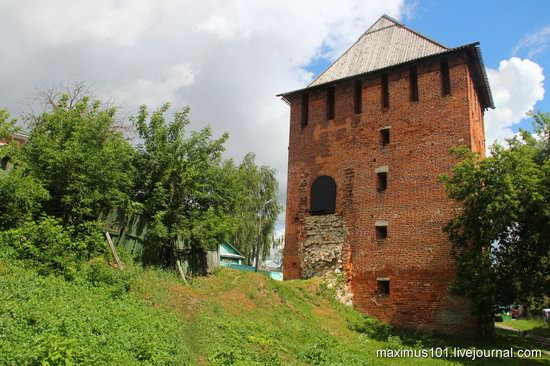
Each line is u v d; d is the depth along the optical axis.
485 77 25.12
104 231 16.73
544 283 16.08
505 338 21.94
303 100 28.56
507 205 16.25
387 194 23.66
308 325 17.89
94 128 17.47
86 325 9.23
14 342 7.60
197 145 21.00
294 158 27.64
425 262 21.66
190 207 20.30
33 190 14.52
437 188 22.17
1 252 12.85
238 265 37.56
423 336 19.78
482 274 17.08
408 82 24.55
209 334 12.10
